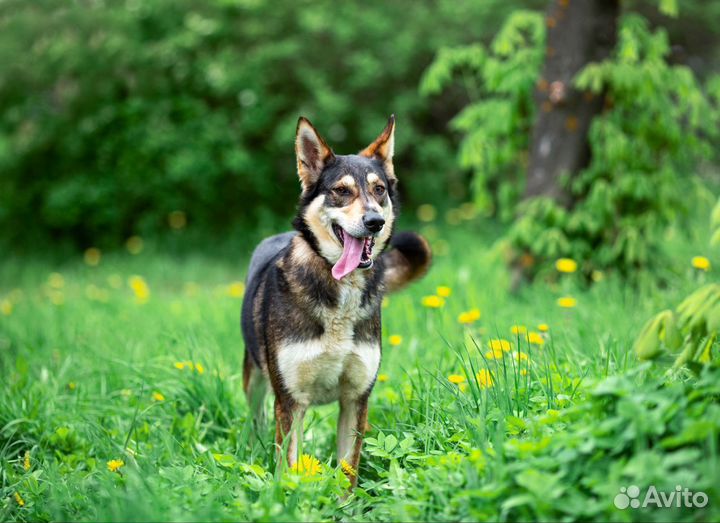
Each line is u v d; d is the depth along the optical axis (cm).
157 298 814
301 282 372
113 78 1239
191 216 1249
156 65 1213
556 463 262
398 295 609
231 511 290
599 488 241
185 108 1207
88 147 1247
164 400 439
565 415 284
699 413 252
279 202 1284
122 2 1257
